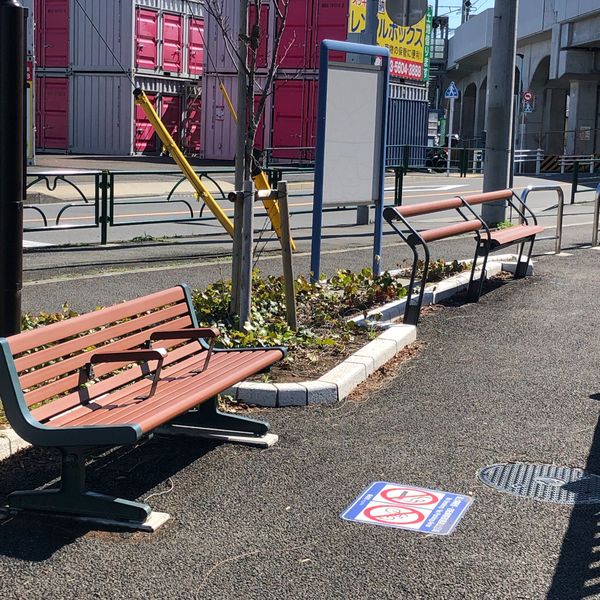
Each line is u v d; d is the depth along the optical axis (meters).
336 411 6.35
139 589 3.92
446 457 5.55
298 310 8.71
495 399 6.73
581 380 7.29
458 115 77.56
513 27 15.39
